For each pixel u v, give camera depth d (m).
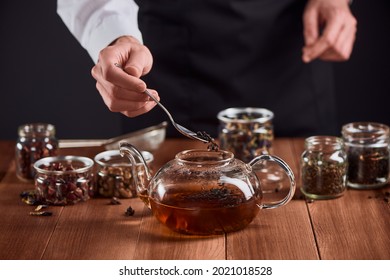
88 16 2.10
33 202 1.88
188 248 1.63
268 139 2.17
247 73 2.61
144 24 2.54
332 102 2.76
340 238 1.67
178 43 2.55
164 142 2.39
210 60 2.57
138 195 1.80
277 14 2.56
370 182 1.96
